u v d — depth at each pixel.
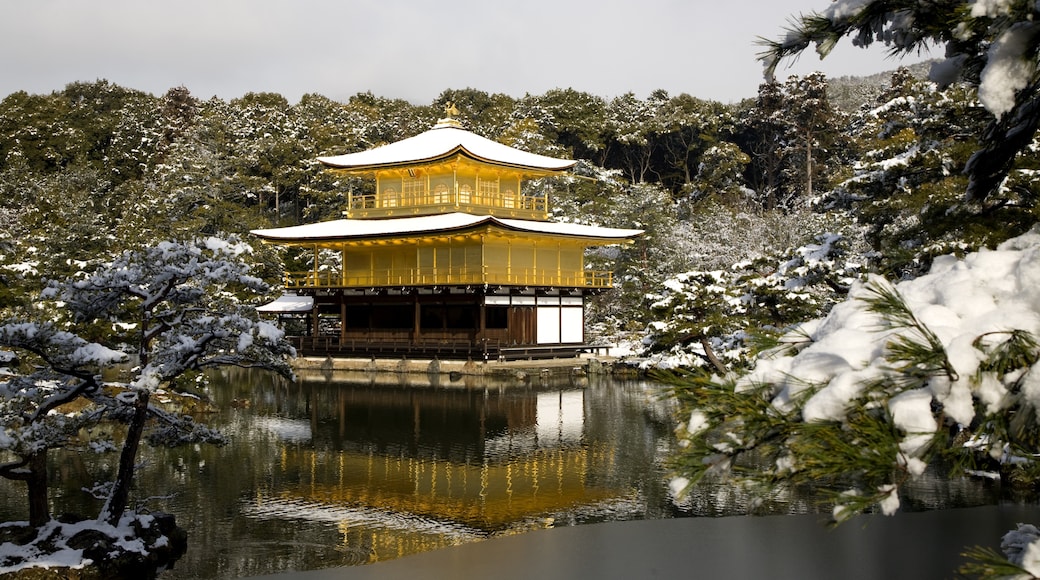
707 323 34.06
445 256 60.78
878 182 26.00
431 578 15.98
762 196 105.88
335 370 59.00
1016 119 5.39
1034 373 3.52
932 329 3.84
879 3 5.10
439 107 122.69
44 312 19.94
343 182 89.69
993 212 15.52
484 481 24.41
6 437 14.81
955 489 21.03
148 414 18.30
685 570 16.06
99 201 98.50
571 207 83.38
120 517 17.14
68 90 130.88
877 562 15.95
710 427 4.12
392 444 30.28
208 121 98.81
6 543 15.70
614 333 68.38
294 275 78.00
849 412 3.74
